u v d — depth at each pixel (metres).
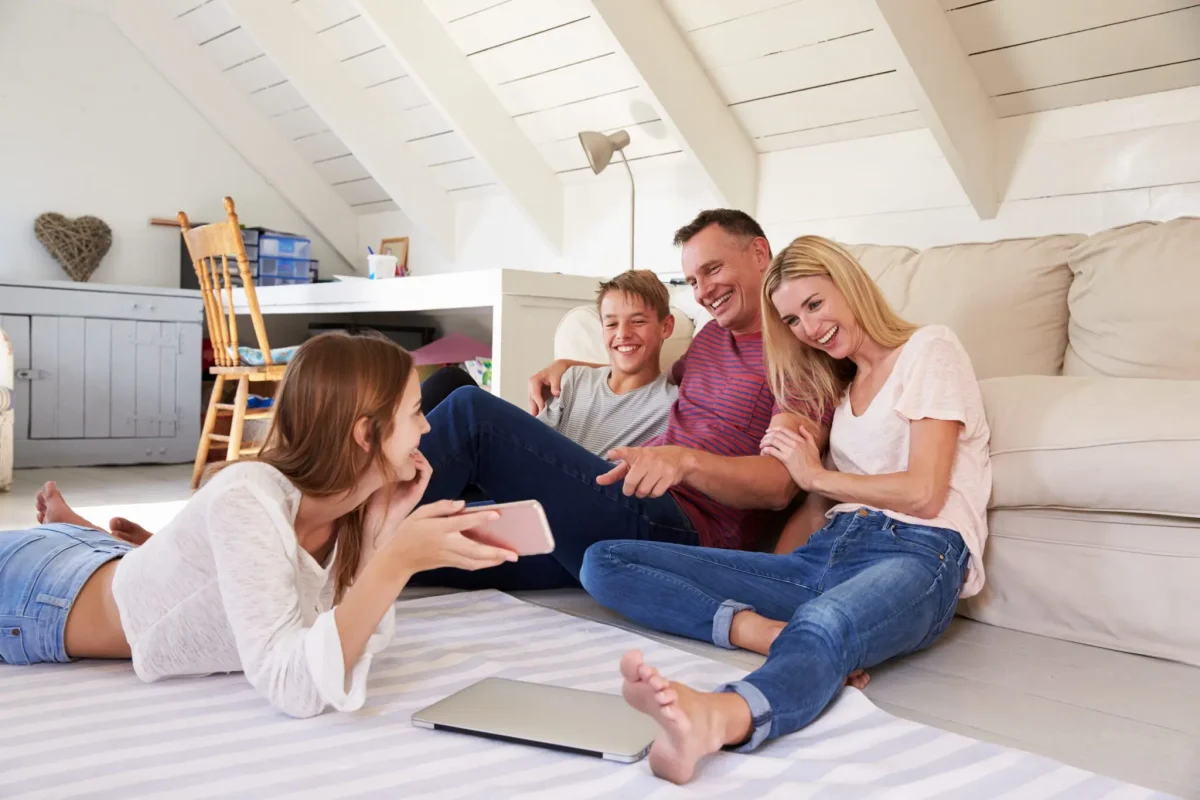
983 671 1.50
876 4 2.37
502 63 3.65
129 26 4.79
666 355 2.43
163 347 4.61
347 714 1.25
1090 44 2.45
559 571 2.01
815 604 1.30
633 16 2.98
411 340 4.88
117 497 3.56
